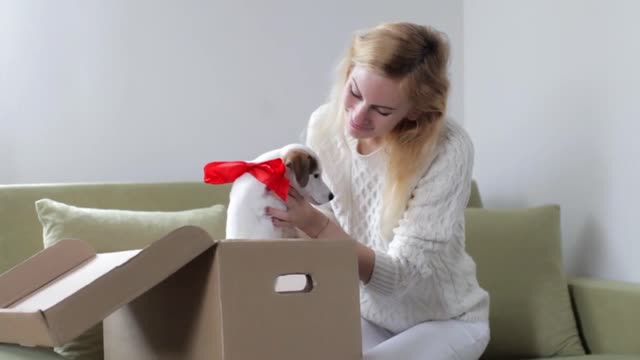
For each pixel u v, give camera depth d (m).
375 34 1.47
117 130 2.29
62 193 1.93
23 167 2.21
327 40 2.52
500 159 2.56
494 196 2.59
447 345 1.50
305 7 2.50
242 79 2.42
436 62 1.48
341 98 1.58
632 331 1.86
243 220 1.25
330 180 1.67
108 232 1.79
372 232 1.64
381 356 1.41
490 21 2.59
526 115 2.41
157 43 2.33
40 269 1.30
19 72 2.21
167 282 1.19
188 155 2.36
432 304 1.57
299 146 1.35
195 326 1.10
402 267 1.43
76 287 1.11
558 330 2.01
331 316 1.11
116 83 2.29
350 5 2.55
